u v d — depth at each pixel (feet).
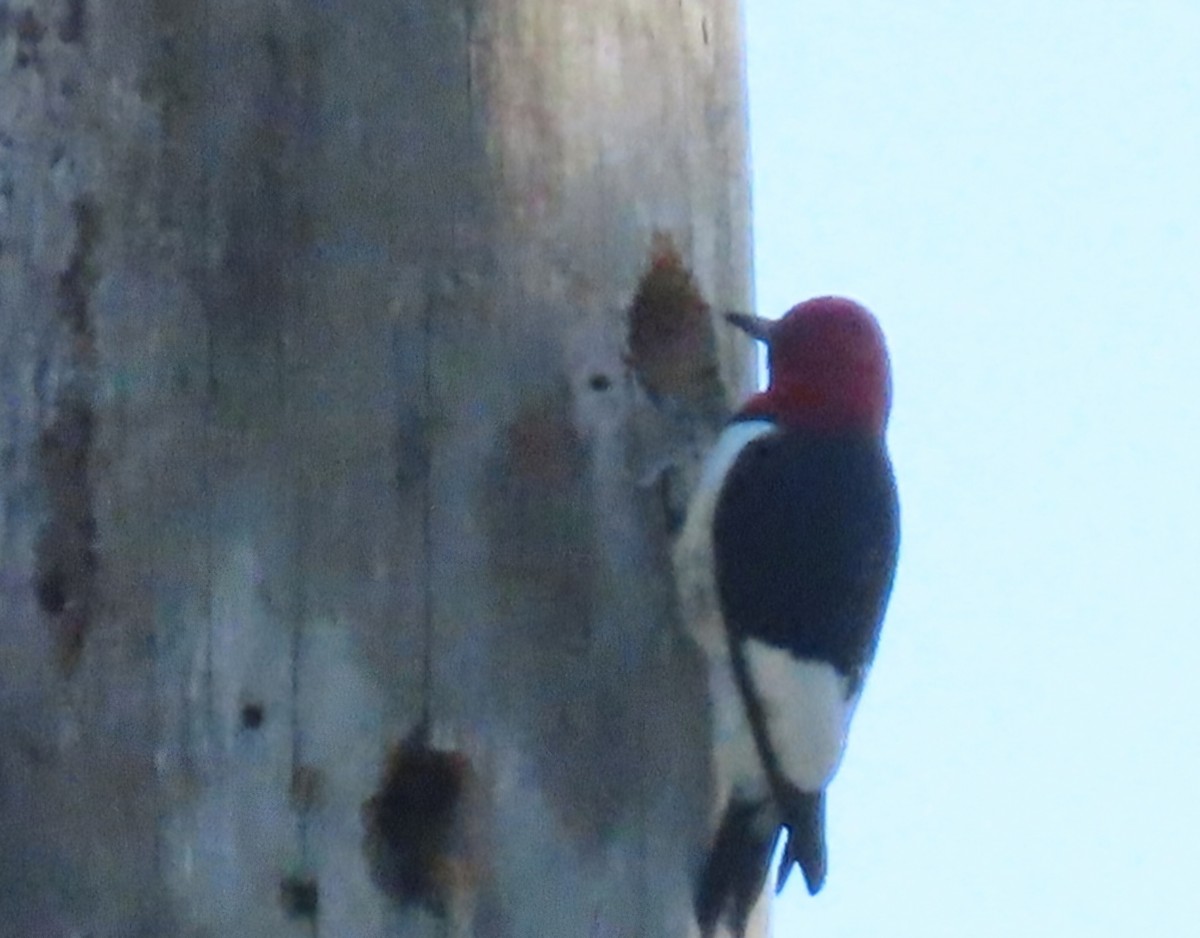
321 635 18.98
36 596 18.85
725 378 23.81
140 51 19.53
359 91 19.89
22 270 19.30
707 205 22.56
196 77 19.53
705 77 22.66
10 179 19.44
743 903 21.48
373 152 19.88
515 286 20.42
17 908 18.31
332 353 19.45
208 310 19.22
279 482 19.10
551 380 20.54
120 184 19.36
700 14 22.68
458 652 19.48
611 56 21.52
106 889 18.31
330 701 18.89
